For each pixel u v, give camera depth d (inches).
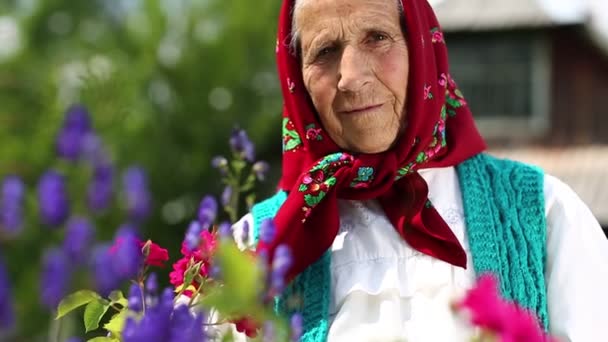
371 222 80.0
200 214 63.8
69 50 671.1
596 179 486.6
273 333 48.5
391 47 76.0
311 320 76.4
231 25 532.1
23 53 637.3
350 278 77.0
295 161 83.5
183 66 524.4
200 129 522.0
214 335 57.8
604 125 524.1
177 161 514.0
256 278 45.8
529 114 532.7
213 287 57.7
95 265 42.2
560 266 75.8
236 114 526.9
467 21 524.7
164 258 64.7
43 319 374.3
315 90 77.5
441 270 75.7
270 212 84.4
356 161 78.0
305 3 77.6
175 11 539.8
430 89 78.1
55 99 466.3
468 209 78.7
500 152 525.7
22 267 356.5
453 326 72.4
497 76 533.6
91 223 42.1
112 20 752.3
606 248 76.9
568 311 74.1
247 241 57.4
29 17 698.2
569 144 525.3
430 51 78.8
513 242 76.2
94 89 366.0
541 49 526.3
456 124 82.7
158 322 47.5
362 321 75.2
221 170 102.3
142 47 537.6
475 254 76.1
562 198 78.9
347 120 76.5
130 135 467.2
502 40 530.6
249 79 531.8
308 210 78.5
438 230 76.2
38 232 321.7
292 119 82.6
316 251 78.3
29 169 428.1
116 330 59.7
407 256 77.4
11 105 547.8
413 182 79.2
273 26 538.0
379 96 75.5
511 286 74.3
